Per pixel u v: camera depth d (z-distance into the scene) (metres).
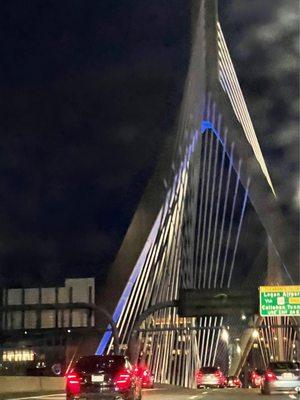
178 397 28.50
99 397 20.75
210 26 58.69
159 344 73.38
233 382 65.81
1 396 26.73
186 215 72.88
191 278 75.44
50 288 52.38
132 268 61.53
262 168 65.31
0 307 48.69
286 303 50.59
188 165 67.38
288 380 32.50
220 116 63.16
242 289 48.84
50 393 32.44
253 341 101.69
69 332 54.06
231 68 66.81
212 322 84.38
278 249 70.62
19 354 82.25
